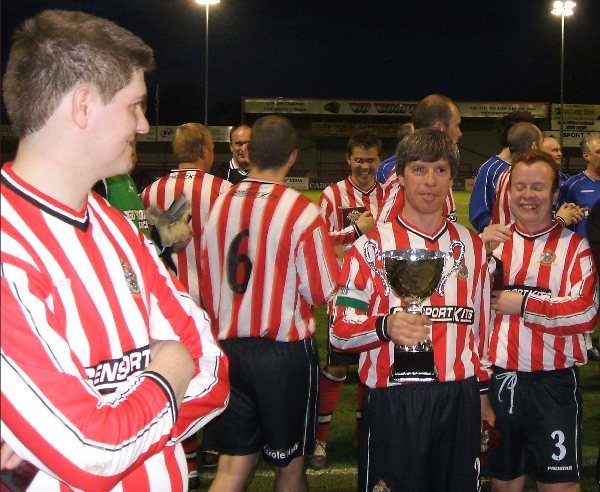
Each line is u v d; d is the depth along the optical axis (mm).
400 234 2512
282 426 2959
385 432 2436
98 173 1286
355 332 2383
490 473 2852
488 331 2615
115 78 1239
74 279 1248
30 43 1221
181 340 1485
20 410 1117
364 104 40406
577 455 2783
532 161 2818
